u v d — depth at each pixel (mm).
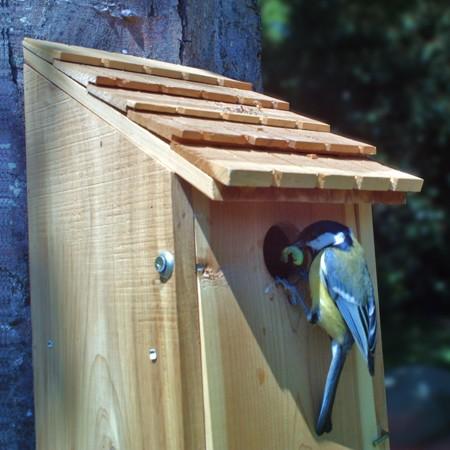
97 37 833
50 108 727
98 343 690
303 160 693
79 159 701
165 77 770
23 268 787
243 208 669
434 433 1691
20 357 783
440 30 2557
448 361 2242
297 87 2613
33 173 745
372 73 2568
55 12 815
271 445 673
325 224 714
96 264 690
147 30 857
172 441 639
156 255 646
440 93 2564
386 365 2240
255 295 672
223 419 645
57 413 724
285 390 686
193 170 625
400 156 2607
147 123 651
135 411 664
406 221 2697
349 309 702
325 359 717
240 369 658
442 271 2740
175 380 635
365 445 739
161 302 644
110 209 678
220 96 762
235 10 938
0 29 796
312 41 2604
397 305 2773
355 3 2584
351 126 2598
